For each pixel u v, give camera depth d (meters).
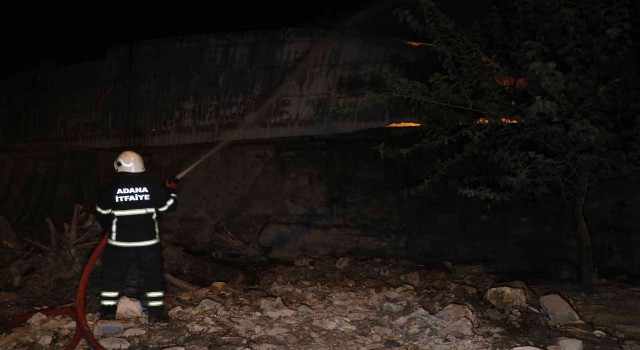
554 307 5.22
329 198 8.27
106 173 8.98
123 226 5.15
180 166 8.78
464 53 5.92
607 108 5.60
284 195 8.39
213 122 8.58
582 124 5.21
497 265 7.36
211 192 8.61
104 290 5.21
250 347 4.59
